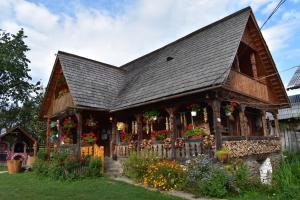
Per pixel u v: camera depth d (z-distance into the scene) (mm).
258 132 18062
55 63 18672
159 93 13930
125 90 18156
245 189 10180
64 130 18531
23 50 33500
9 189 11328
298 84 17000
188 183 10250
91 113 17234
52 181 12766
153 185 10859
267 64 17109
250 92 14828
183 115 15117
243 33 14531
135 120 17266
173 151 12805
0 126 33469
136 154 12969
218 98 11844
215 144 11383
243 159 13031
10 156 27500
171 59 17344
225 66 11984
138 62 22547
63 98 18734
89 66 19234
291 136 20953
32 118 34781
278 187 10016
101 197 9438
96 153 14445
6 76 32812
